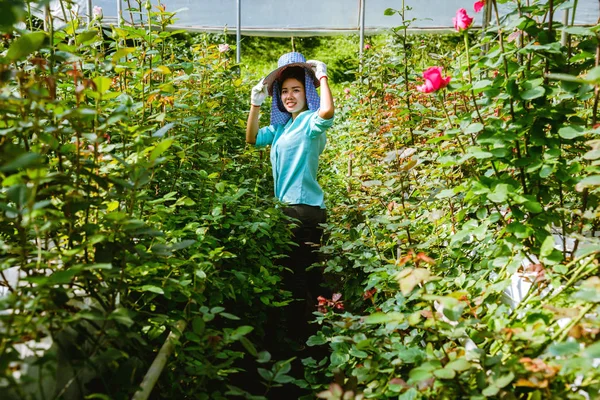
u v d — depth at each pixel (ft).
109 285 4.89
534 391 4.41
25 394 3.76
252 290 8.34
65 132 5.03
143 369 5.53
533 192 6.41
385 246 8.80
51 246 6.09
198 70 11.27
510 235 6.10
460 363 4.44
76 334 4.76
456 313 4.99
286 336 9.85
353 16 26.53
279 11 26.45
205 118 9.91
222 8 26.37
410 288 4.54
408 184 9.36
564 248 6.19
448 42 28.81
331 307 7.73
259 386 8.44
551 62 6.35
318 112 10.19
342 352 6.82
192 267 6.51
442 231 8.46
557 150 6.03
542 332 4.72
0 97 4.15
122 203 6.85
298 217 10.35
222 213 8.32
